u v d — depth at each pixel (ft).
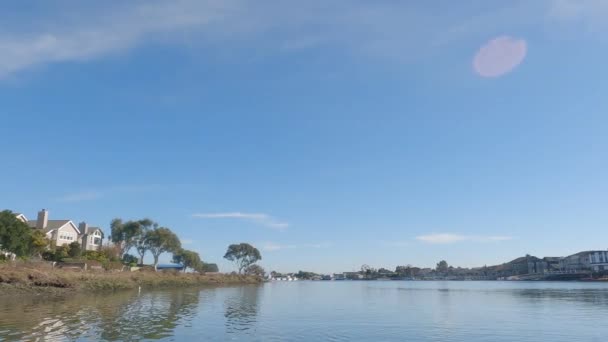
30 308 153.79
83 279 255.50
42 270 235.20
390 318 157.79
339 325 135.74
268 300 252.01
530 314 172.24
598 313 173.47
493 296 306.96
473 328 131.23
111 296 225.35
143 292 273.33
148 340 98.27
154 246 466.29
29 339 94.32
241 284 558.15
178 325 124.26
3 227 245.86
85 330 108.47
